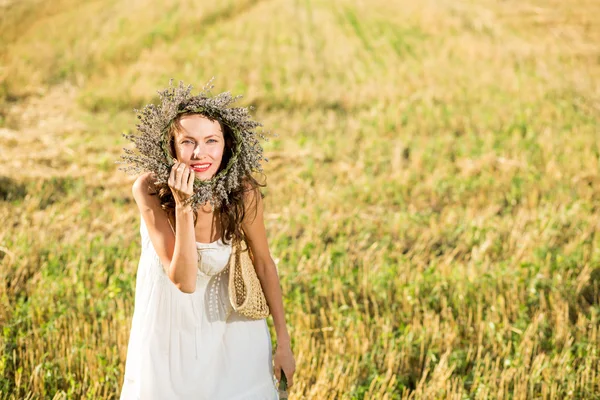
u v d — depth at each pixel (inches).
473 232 299.0
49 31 773.3
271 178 375.6
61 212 315.6
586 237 291.7
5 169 366.9
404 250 289.7
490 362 194.4
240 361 120.2
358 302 236.2
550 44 727.7
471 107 511.8
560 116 487.5
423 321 216.7
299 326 204.8
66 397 167.0
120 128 466.3
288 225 302.5
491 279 242.7
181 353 117.6
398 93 548.7
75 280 231.0
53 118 488.7
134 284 233.6
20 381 169.6
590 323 215.3
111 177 370.6
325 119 495.5
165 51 695.1
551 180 367.6
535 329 205.9
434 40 749.9
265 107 521.7
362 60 667.4
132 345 120.5
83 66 635.5
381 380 177.8
